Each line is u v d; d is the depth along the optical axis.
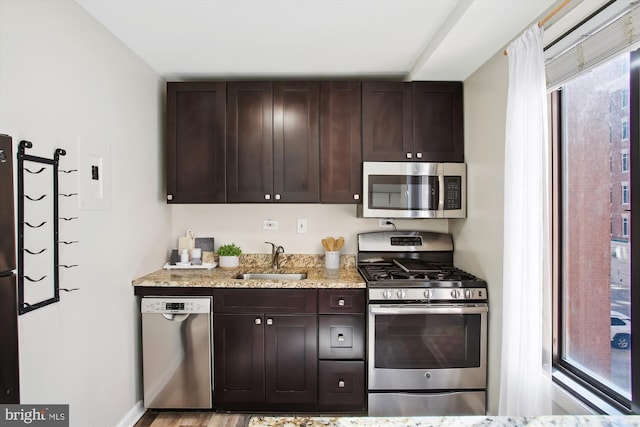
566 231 1.90
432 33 2.14
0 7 1.37
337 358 2.44
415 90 2.72
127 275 2.30
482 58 2.29
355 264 3.08
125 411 2.27
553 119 1.93
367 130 2.72
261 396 2.44
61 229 1.68
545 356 1.70
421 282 2.35
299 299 2.43
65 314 1.71
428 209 2.67
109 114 2.09
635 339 1.42
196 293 2.42
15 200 1.42
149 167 2.60
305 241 3.10
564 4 1.48
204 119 2.71
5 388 0.99
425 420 0.77
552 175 1.94
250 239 3.10
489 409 2.31
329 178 2.72
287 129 2.73
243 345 2.44
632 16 1.33
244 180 2.72
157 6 1.84
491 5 1.67
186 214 3.09
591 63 1.54
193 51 2.37
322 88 2.73
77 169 1.80
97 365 1.97
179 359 2.40
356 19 1.98
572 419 0.77
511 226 1.87
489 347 2.32
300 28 2.07
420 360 2.35
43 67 1.58
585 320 1.77
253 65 2.61
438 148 2.72
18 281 1.42
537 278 1.70
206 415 2.45
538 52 1.67
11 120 1.41
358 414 2.47
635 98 1.40
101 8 1.85
